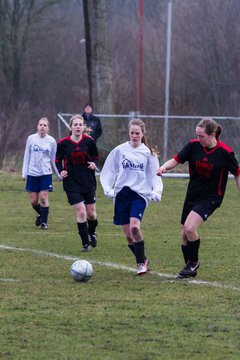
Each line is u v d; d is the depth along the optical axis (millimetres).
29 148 36625
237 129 63781
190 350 15422
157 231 35656
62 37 129875
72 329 17016
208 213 22906
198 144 22906
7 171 65438
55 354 15055
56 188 55750
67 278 23422
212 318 18109
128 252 29172
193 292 21281
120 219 24766
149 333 16703
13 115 75938
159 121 63594
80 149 29703
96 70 68250
